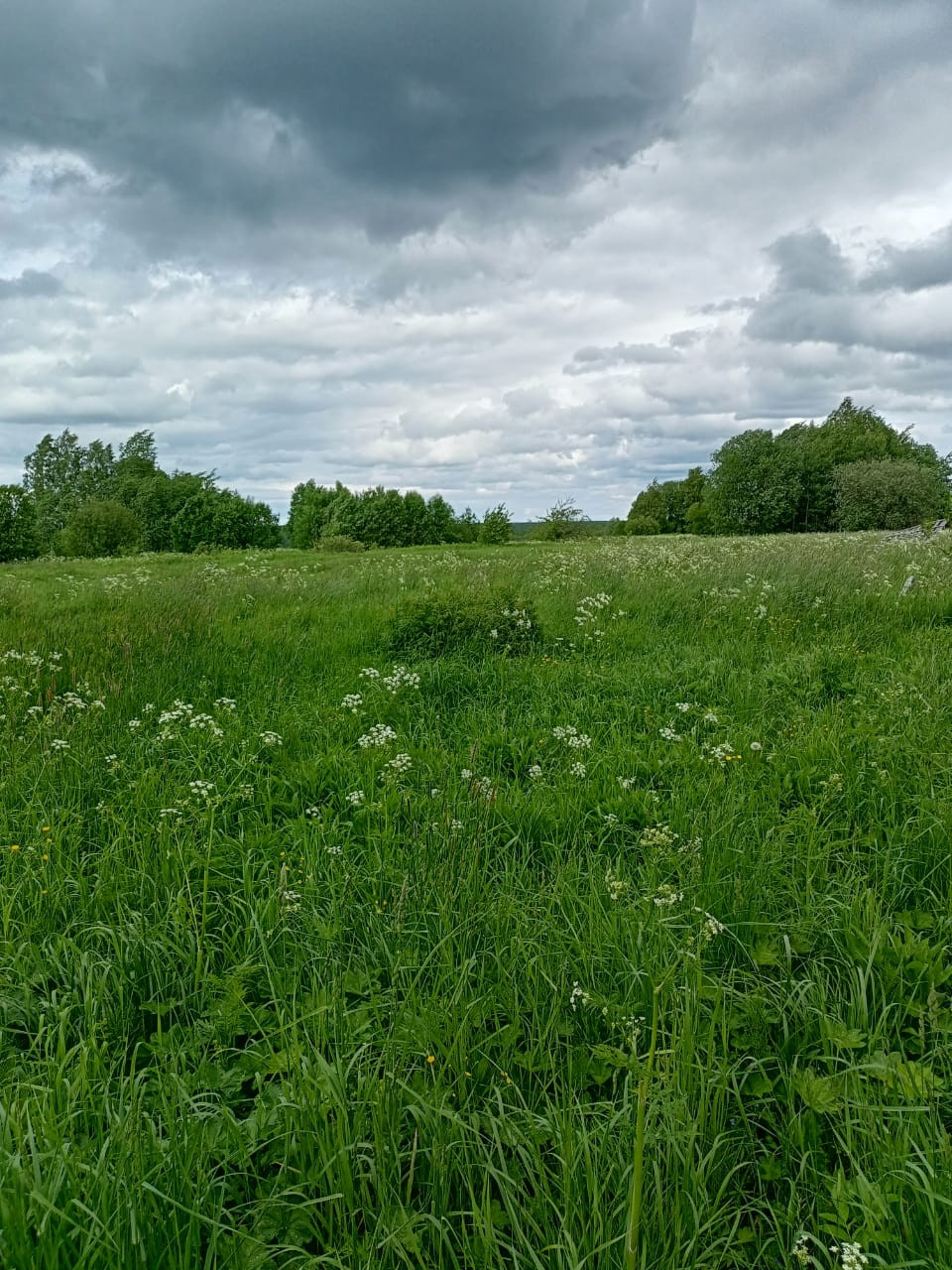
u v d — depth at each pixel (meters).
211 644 8.94
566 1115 2.31
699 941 2.95
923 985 2.95
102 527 68.12
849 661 7.44
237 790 4.94
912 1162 2.15
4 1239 1.83
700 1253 2.03
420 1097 2.36
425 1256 2.01
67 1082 2.44
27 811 4.47
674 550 22.77
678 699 6.96
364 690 7.27
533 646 8.87
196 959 3.20
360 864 4.09
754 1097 2.59
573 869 3.88
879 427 88.62
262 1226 2.11
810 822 4.28
